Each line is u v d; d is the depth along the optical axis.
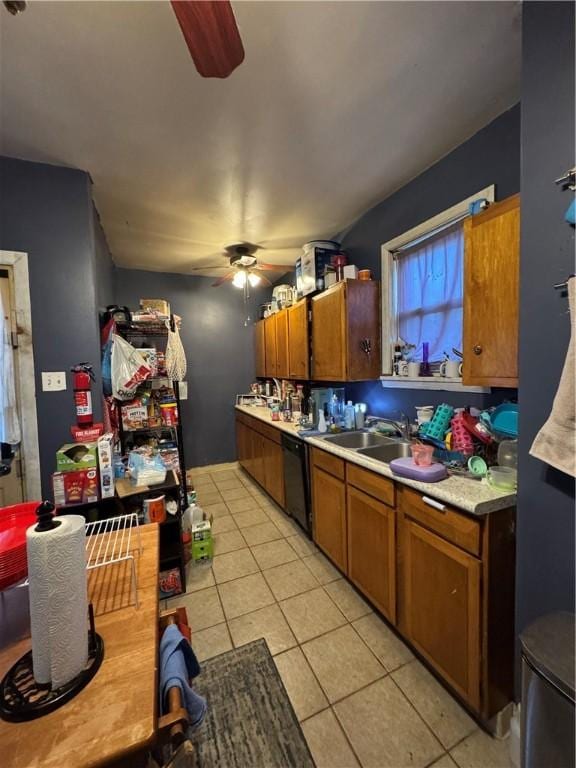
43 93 1.42
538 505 1.11
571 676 0.72
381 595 1.70
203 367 4.44
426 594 1.42
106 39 1.18
